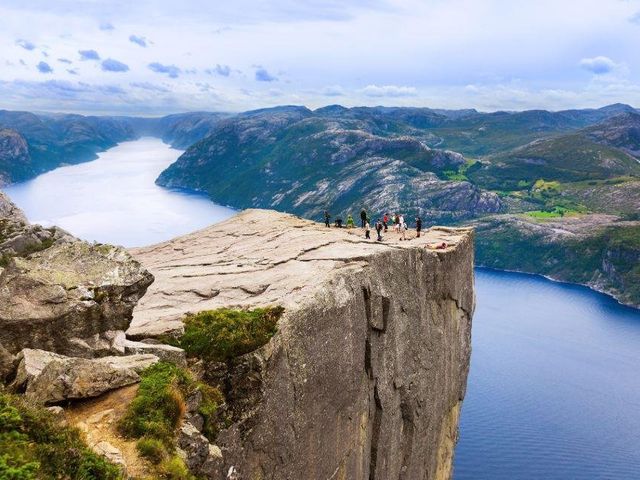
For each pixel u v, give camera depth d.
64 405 19.58
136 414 19.64
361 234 57.50
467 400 151.12
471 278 64.12
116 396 20.61
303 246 47.28
